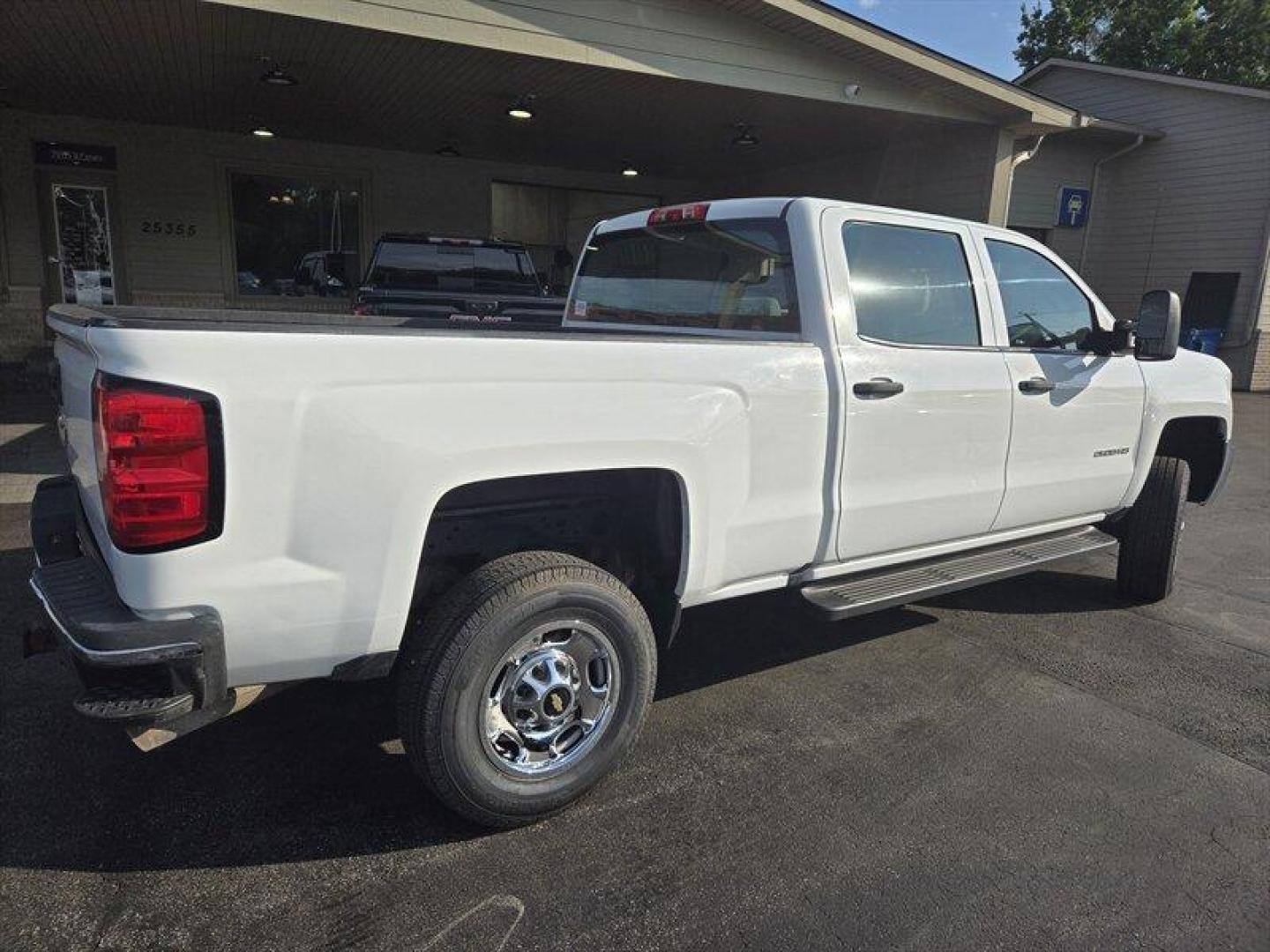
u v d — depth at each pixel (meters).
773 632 4.52
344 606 2.39
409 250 8.59
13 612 4.38
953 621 4.76
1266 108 14.99
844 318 3.41
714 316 3.86
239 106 10.85
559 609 2.70
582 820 2.85
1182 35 26.98
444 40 7.73
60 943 2.25
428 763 2.57
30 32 7.90
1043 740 3.44
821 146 13.07
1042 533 4.54
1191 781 3.16
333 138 12.80
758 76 9.35
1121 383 4.52
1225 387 5.20
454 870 2.58
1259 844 2.79
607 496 3.18
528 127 11.84
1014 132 11.48
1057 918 2.43
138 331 2.10
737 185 16.38
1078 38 30.27
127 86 9.89
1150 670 4.14
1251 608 5.09
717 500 3.05
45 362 11.48
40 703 3.52
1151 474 4.94
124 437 2.10
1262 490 8.44
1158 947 2.33
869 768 3.20
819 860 2.66
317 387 2.27
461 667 2.53
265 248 13.22
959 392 3.74
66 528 3.08
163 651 2.15
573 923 2.37
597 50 8.45
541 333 2.77
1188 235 16.28
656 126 11.69
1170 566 4.95
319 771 3.10
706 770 3.17
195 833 2.73
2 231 11.72
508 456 2.56
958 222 3.95
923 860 2.67
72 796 2.91
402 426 2.38
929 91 10.38
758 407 3.10
